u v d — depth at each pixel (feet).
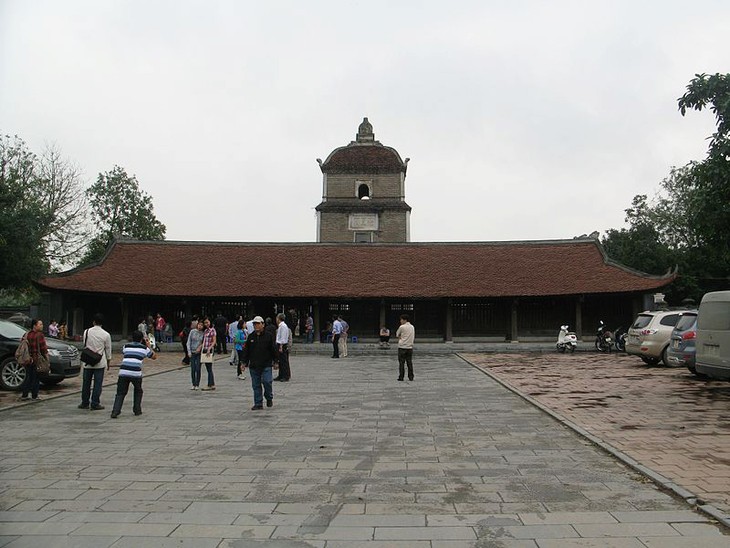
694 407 42.37
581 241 135.64
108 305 122.72
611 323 120.98
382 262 131.95
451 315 123.13
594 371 69.26
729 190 42.70
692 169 45.57
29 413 41.16
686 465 26.04
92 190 219.41
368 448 30.14
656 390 51.72
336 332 94.22
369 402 46.21
